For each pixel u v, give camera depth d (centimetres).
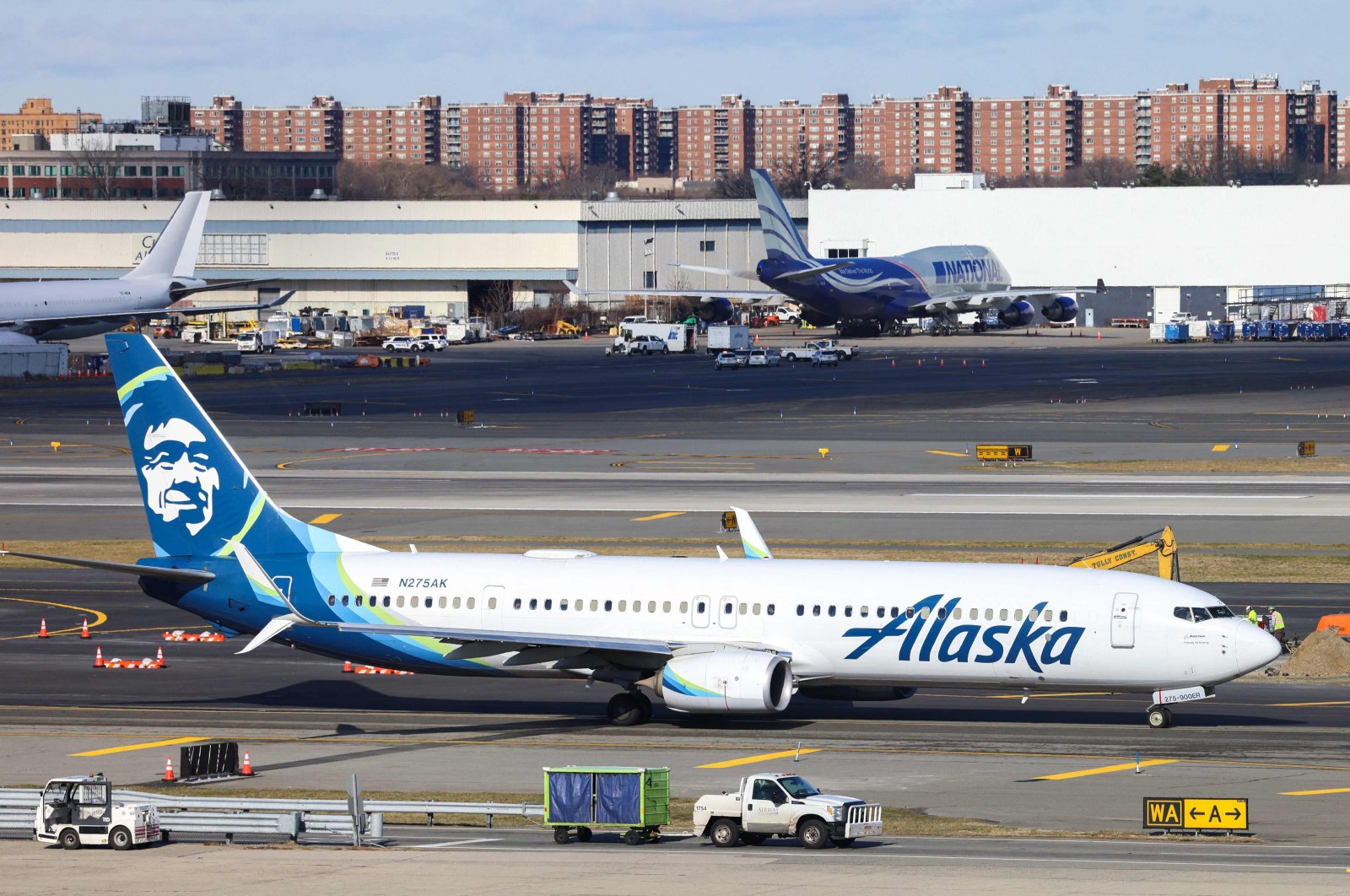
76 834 14138
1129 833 14538
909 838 14400
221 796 16350
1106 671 18625
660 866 13088
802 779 15650
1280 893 11869
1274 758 17712
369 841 14312
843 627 19088
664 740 19012
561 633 19588
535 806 14612
